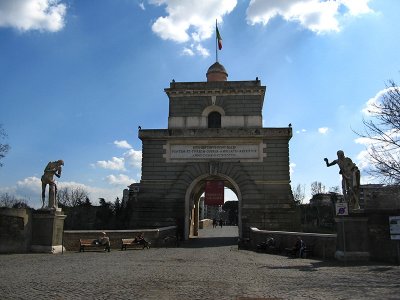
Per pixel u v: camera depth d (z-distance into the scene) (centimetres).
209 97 4738
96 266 2062
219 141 4478
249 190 4369
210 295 1276
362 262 2359
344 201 2559
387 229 2391
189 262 2330
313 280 1630
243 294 1297
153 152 4522
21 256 2575
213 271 1917
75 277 1653
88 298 1210
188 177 4444
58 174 2992
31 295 1255
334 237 2572
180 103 4756
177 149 4506
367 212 2467
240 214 4331
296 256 2772
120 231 3406
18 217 2809
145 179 4472
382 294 1298
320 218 8025
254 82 4744
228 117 4669
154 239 3556
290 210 4275
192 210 5094
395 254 2331
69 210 5509
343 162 2580
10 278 1620
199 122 4691
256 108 4678
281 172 4381
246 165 4422
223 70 5394
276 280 1630
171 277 1683
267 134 4428
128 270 1905
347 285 1491
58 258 2477
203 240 4488
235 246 3775
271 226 4259
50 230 2864
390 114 2522
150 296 1250
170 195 4416
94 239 3169
